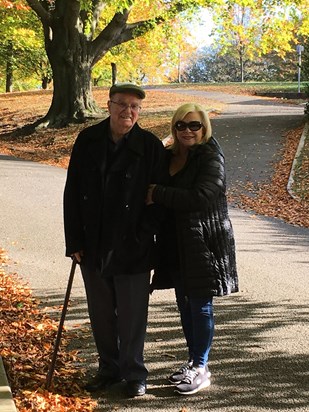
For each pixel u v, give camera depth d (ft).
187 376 15.92
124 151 15.31
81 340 19.51
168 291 24.84
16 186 48.65
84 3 76.13
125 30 87.76
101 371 16.30
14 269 27.66
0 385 15.24
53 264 28.50
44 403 14.96
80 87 85.97
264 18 88.22
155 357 18.25
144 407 15.26
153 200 15.33
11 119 104.42
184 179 15.76
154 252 15.80
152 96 123.44
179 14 87.71
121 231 15.26
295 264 28.66
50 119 85.61
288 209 42.29
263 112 92.12
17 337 19.38
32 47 149.69
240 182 51.96
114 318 16.11
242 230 35.99
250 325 20.81
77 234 15.64
